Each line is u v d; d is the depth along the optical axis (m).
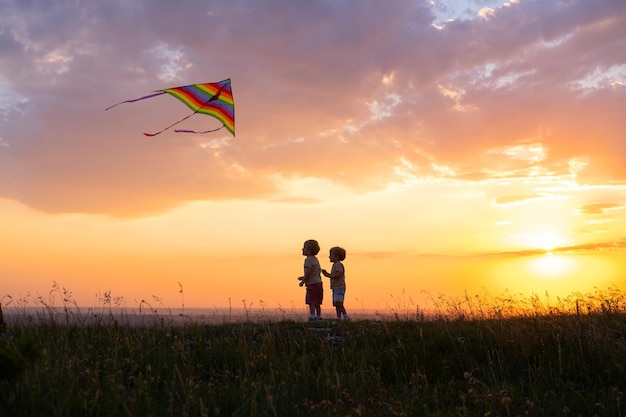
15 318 9.49
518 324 9.30
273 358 8.22
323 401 6.09
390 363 8.43
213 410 6.01
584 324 9.22
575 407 6.66
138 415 5.82
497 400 6.60
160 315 10.34
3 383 5.85
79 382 6.66
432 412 6.66
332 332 10.42
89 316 10.10
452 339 8.87
